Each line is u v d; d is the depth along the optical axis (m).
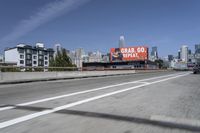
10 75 19.55
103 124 5.46
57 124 5.44
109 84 16.84
